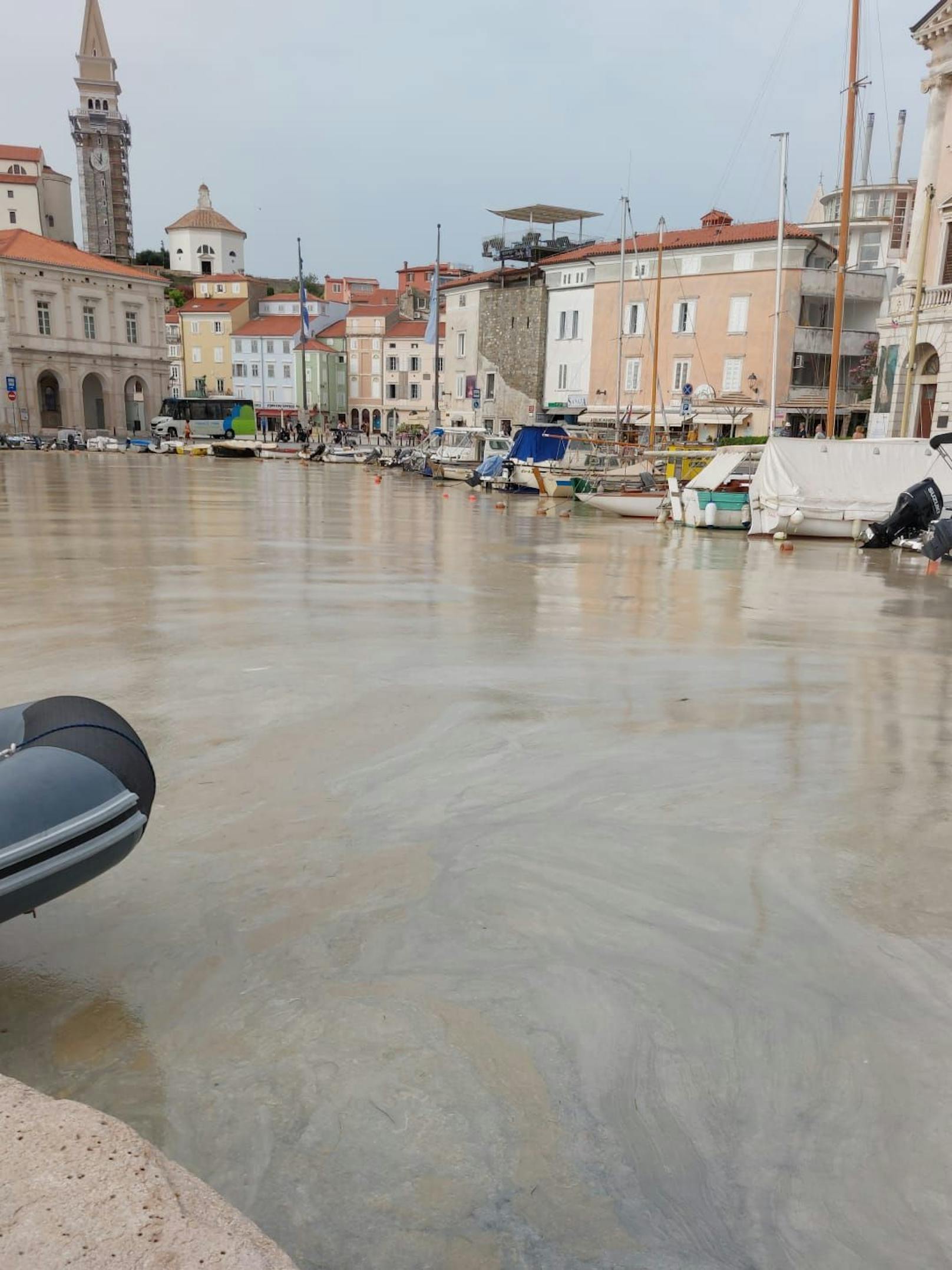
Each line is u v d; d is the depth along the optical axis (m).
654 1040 3.03
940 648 9.56
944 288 31.23
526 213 62.03
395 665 7.89
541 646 8.94
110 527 19.42
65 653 8.01
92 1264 1.65
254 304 107.19
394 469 54.47
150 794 3.11
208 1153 2.48
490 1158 2.50
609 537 22.12
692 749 5.94
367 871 4.15
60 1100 2.15
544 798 5.05
